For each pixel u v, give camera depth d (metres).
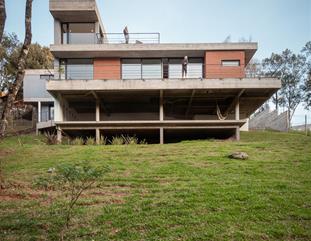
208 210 6.47
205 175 9.17
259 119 32.56
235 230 5.58
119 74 21.55
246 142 15.16
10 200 7.27
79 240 5.29
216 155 11.80
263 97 20.70
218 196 7.20
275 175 9.12
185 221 5.93
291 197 7.13
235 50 21.31
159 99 20.56
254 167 9.98
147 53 21.36
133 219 6.05
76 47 20.55
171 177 8.99
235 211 6.37
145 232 5.58
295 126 29.55
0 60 17.53
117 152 12.60
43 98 27.08
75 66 21.73
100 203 7.02
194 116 23.75
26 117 28.86
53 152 12.86
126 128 18.50
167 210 6.41
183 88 18.28
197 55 21.89
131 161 11.01
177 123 18.50
